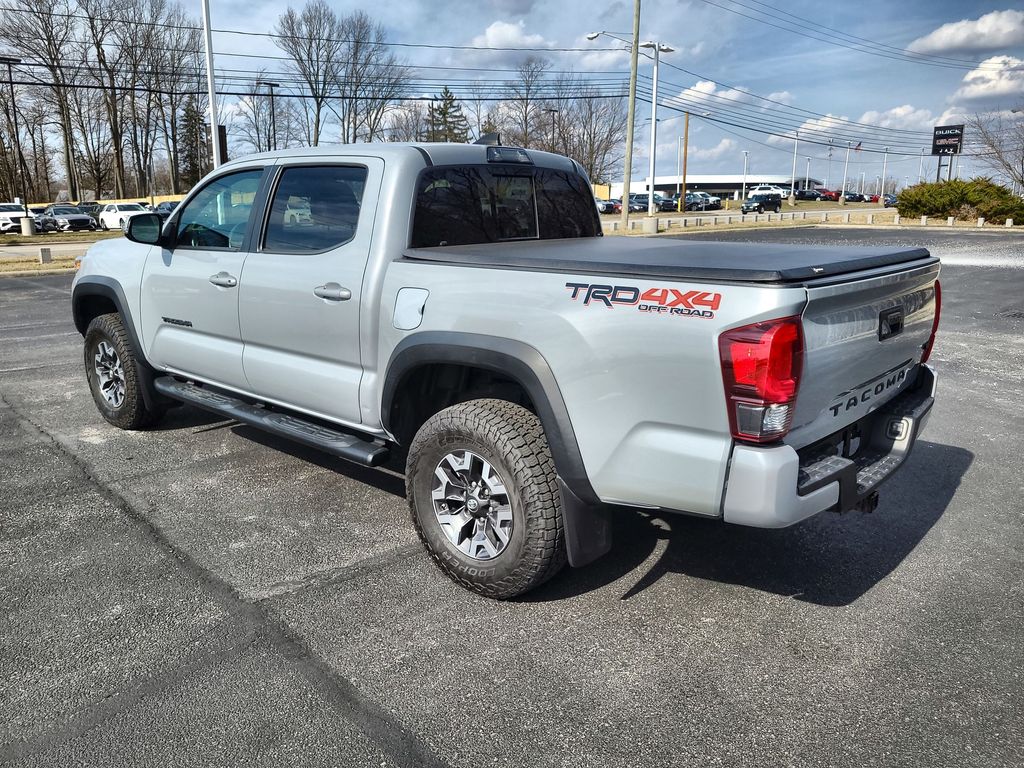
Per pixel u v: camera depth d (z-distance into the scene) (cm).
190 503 415
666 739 233
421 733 236
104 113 6188
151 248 481
